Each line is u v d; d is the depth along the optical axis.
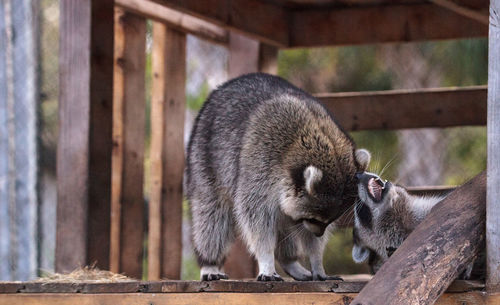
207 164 7.90
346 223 8.48
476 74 17.39
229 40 11.66
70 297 6.26
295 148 7.33
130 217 10.84
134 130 10.96
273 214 7.34
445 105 11.66
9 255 13.23
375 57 19.06
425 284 5.41
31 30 13.64
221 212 7.90
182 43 11.53
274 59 11.61
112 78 8.57
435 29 11.17
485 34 11.03
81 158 8.30
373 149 17.41
